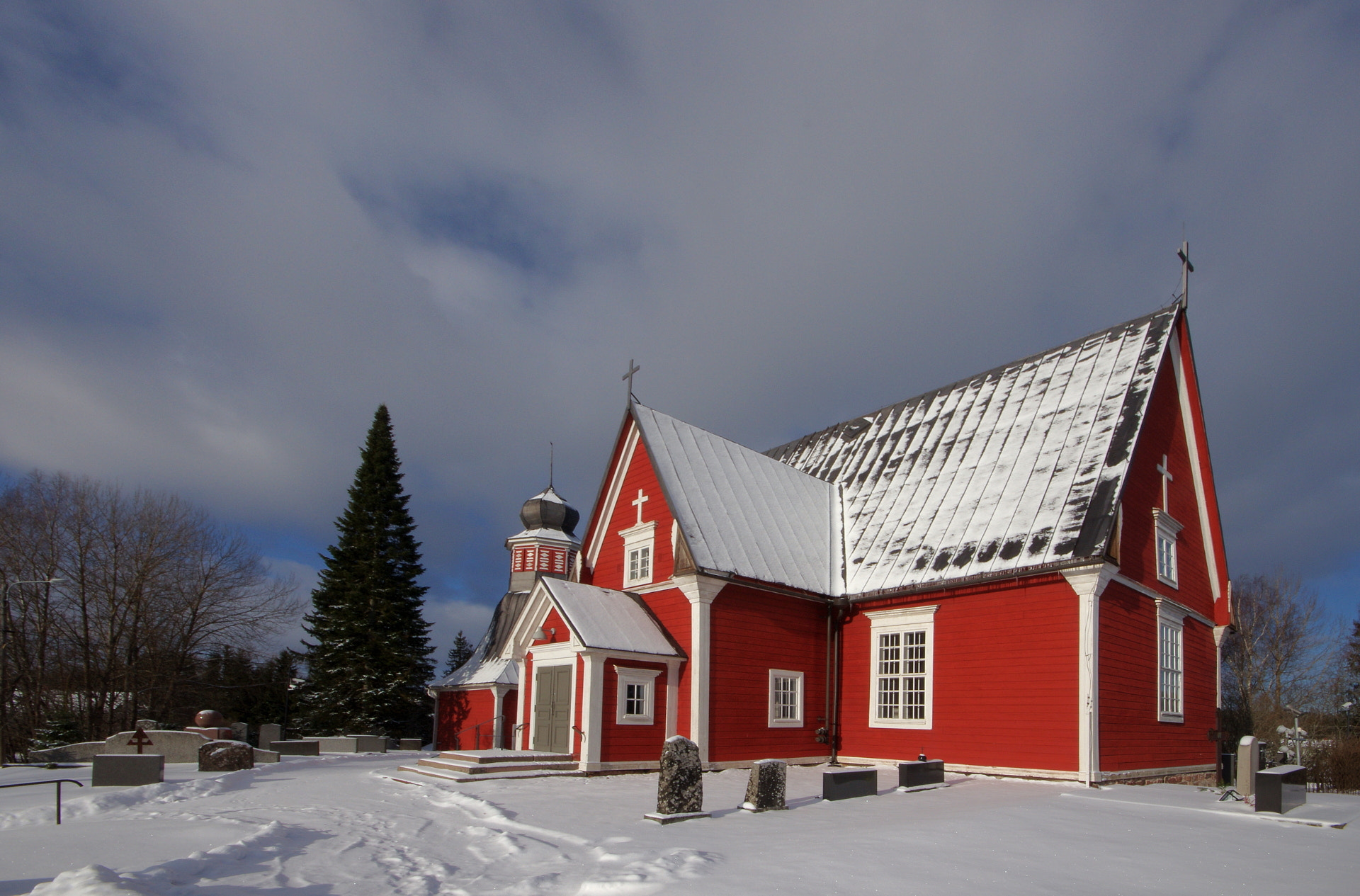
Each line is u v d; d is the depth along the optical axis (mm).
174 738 26188
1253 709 48156
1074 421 25141
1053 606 21609
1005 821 13219
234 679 56250
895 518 28016
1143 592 23266
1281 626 55062
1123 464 22484
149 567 45000
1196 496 27812
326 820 14727
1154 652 23547
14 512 44156
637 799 17406
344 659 47406
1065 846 11219
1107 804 15680
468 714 36938
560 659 24188
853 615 26922
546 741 24219
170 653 47188
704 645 24047
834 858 10172
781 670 25906
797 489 30562
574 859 11125
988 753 22391
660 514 26859
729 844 11438
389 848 12312
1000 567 22672
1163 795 17250
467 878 10492
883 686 25688
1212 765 25984
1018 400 27906
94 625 45188
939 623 24344
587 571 29781
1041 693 21453
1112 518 21250
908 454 30297
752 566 25688
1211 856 10797
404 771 23266
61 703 44188
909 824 12961
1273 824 13617
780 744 25453
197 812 15430
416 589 50156
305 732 46875
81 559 44531
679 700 24156
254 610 49781
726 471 28906
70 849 11594
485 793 18422
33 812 14477
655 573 26578
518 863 11211
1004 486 25219
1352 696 54656
